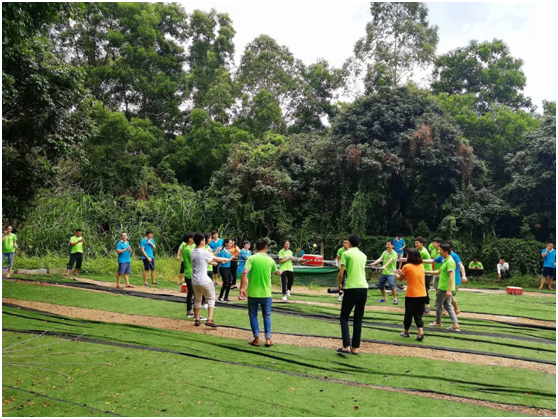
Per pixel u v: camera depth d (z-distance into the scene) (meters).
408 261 6.71
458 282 7.64
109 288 10.54
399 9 22.45
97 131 11.55
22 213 11.09
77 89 10.20
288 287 10.06
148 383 4.38
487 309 9.42
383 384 4.66
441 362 5.46
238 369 4.93
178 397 4.05
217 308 8.62
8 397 3.91
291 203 19.84
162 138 25.61
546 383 4.82
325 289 12.69
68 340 5.89
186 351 5.52
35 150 10.97
